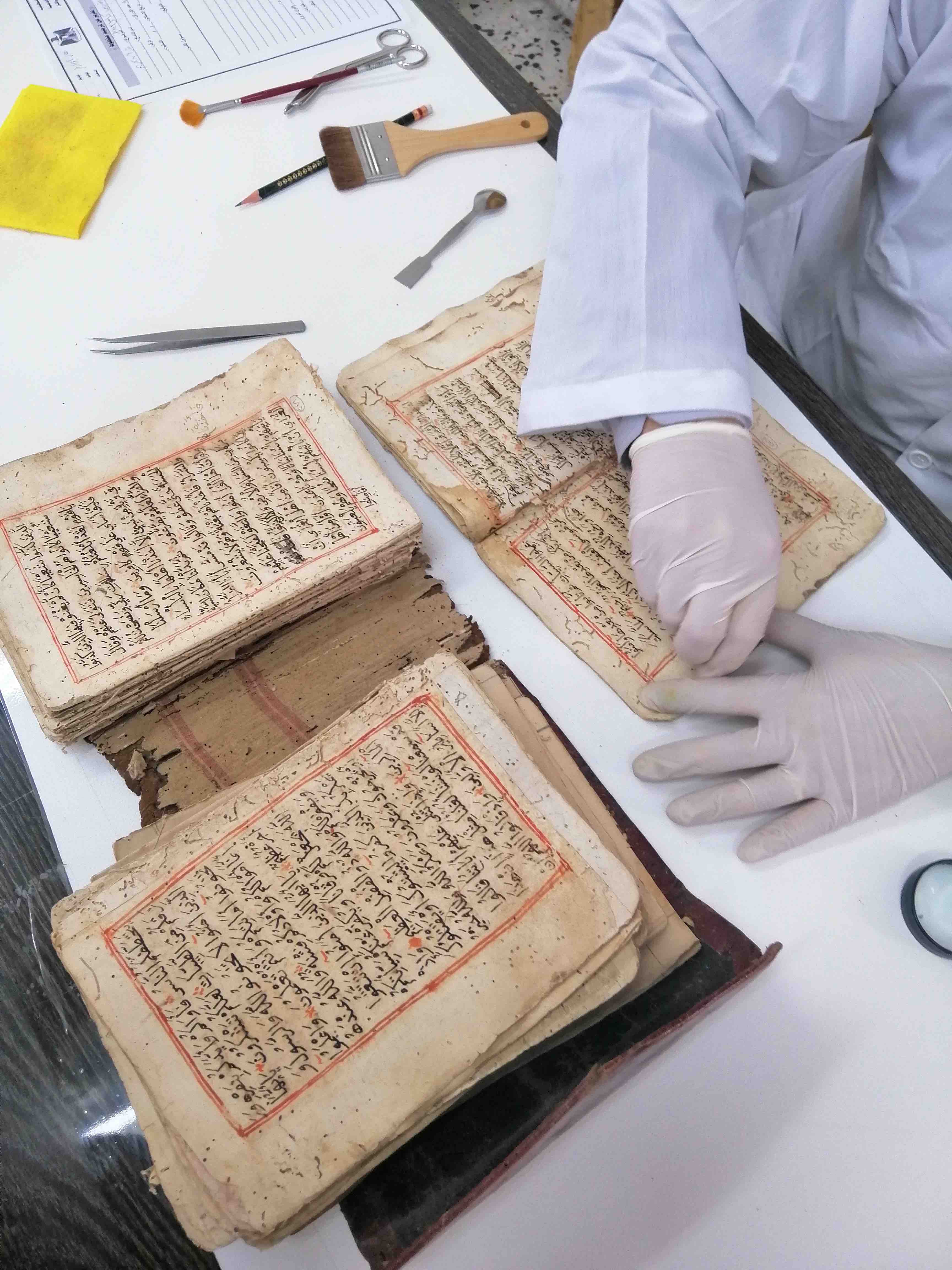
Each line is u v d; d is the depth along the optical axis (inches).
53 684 21.0
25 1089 20.2
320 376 28.8
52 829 21.9
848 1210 18.5
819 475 27.3
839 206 39.1
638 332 25.7
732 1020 20.2
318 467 24.3
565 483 26.6
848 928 21.3
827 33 25.8
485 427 27.1
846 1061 19.8
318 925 19.1
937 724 22.5
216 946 18.9
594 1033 19.8
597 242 27.0
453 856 19.8
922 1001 20.5
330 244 31.6
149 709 23.1
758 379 29.6
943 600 26.0
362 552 22.9
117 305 30.0
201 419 25.1
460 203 32.8
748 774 23.5
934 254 30.5
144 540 23.2
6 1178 19.5
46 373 28.6
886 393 35.6
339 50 36.4
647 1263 18.0
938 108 28.0
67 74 34.8
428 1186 18.2
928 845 22.4
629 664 24.3
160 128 34.0
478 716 21.4
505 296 29.8
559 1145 18.8
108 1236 19.3
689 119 27.3
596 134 28.1
